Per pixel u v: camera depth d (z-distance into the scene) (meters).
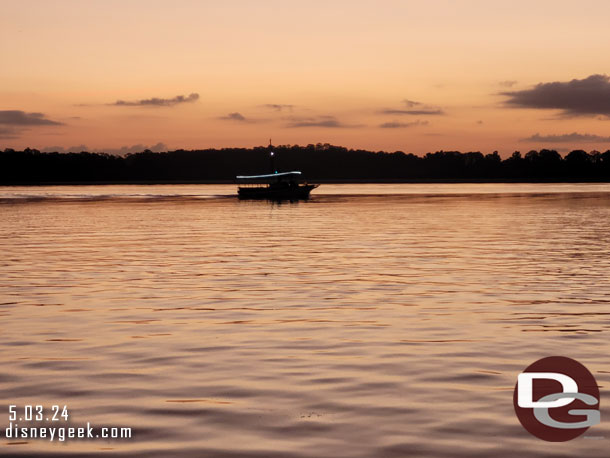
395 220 68.38
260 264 31.27
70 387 12.24
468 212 84.12
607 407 11.02
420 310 19.67
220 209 98.25
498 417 10.59
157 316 18.89
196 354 14.59
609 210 87.38
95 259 33.94
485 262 31.72
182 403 11.31
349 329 17.08
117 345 15.42
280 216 78.31
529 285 24.45
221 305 20.62
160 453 9.29
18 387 12.26
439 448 9.38
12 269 29.84
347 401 11.37
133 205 114.81
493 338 16.00
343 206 105.56
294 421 10.43
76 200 142.88
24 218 75.88
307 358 14.21
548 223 61.94
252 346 15.29
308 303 20.91
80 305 20.69
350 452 9.26
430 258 33.53
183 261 32.78
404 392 11.84
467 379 12.62
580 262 31.52
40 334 16.59
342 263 31.55
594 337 16.08
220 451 9.33
